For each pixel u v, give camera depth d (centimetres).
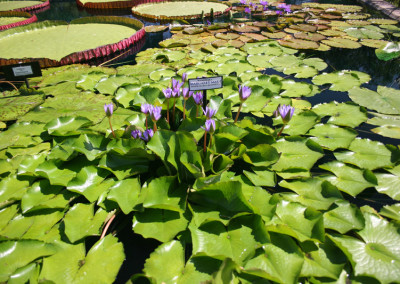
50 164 193
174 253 145
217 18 700
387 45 442
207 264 139
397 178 193
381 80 372
